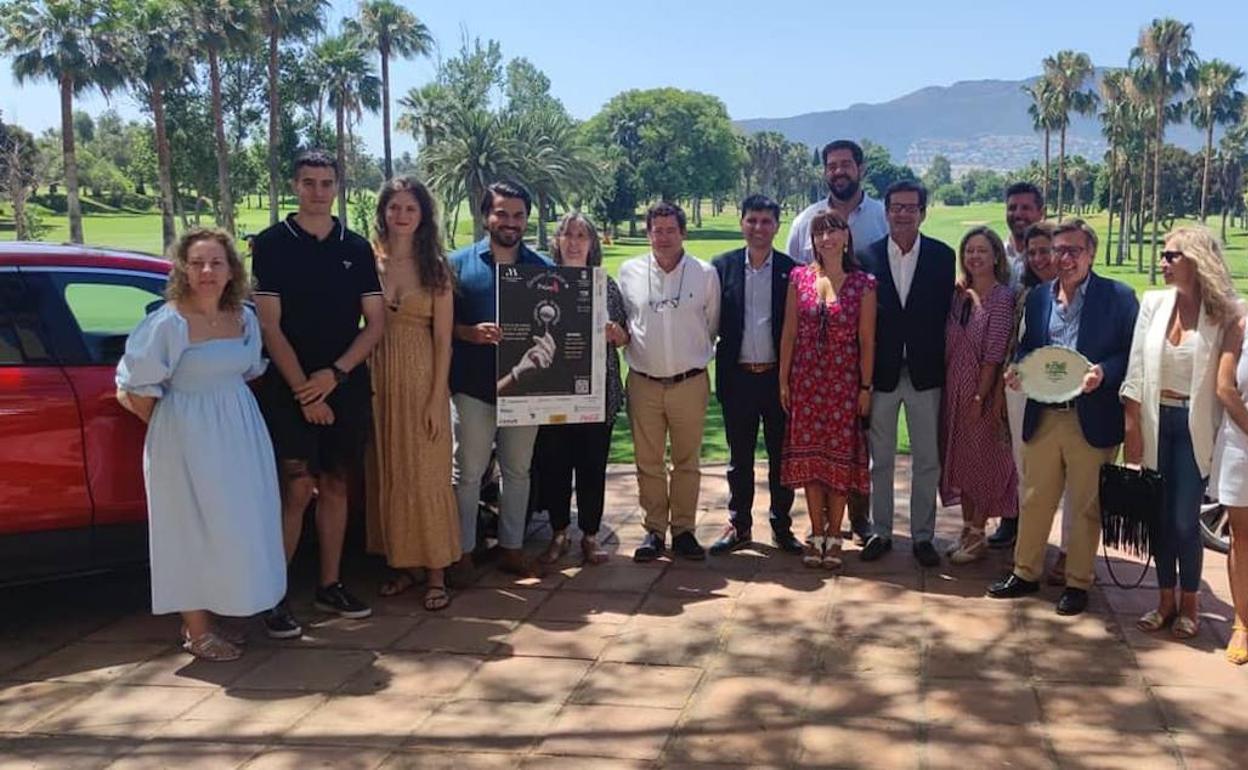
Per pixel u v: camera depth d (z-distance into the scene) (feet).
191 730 11.49
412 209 14.67
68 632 14.51
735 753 10.78
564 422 16.14
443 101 177.78
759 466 24.95
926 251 16.70
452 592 16.06
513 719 11.66
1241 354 12.68
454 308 15.83
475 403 15.87
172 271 12.94
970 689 12.25
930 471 17.12
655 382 17.10
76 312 14.19
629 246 240.94
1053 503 15.08
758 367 17.42
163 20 115.24
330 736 11.30
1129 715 11.51
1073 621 14.48
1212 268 12.75
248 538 13.16
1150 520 13.65
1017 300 16.47
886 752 10.74
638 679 12.70
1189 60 173.88
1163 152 266.77
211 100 146.92
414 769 10.55
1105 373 14.21
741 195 476.54
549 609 15.24
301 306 14.14
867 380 16.58
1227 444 12.86
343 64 167.84
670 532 18.35
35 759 10.86
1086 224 14.61
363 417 14.80
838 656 13.32
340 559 16.07
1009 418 15.97
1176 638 13.79
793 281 16.80
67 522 13.65
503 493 16.62
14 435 13.16
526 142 181.16
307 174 13.99
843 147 18.72
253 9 127.24
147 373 12.66
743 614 14.90
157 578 13.10
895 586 16.11
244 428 13.30
